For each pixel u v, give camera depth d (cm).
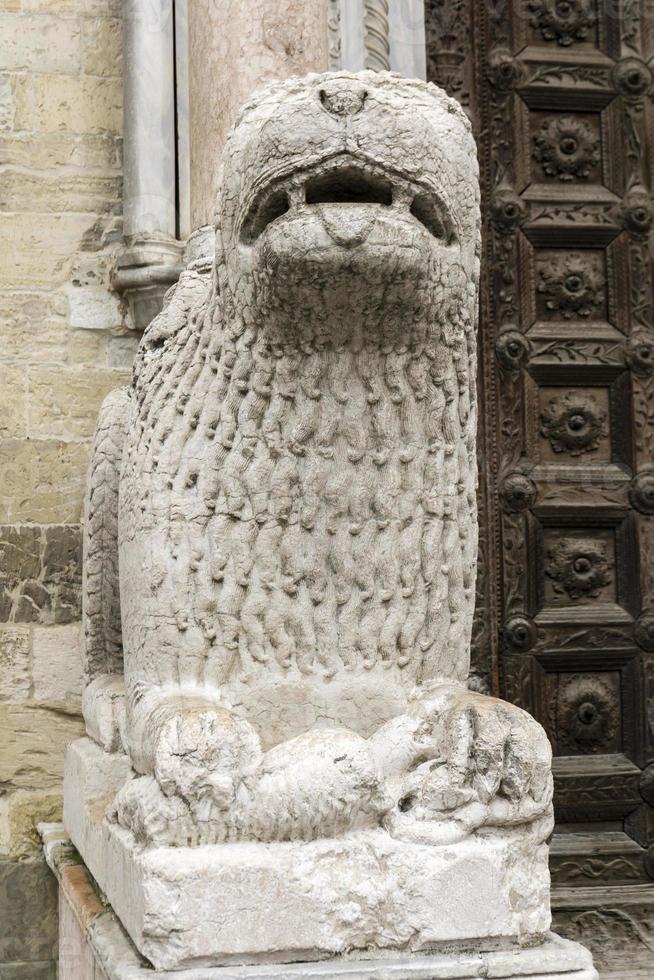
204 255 259
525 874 155
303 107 153
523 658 319
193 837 149
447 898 151
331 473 172
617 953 286
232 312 173
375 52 304
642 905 303
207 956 145
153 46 313
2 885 282
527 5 339
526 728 158
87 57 320
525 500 324
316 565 174
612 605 326
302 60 279
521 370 328
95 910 187
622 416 332
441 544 178
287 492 172
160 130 310
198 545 175
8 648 291
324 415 171
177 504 177
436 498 176
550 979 149
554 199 334
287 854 149
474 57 336
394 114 154
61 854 240
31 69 316
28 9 318
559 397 330
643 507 329
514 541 323
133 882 154
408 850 152
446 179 160
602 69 341
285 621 174
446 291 166
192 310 193
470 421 181
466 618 183
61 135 315
